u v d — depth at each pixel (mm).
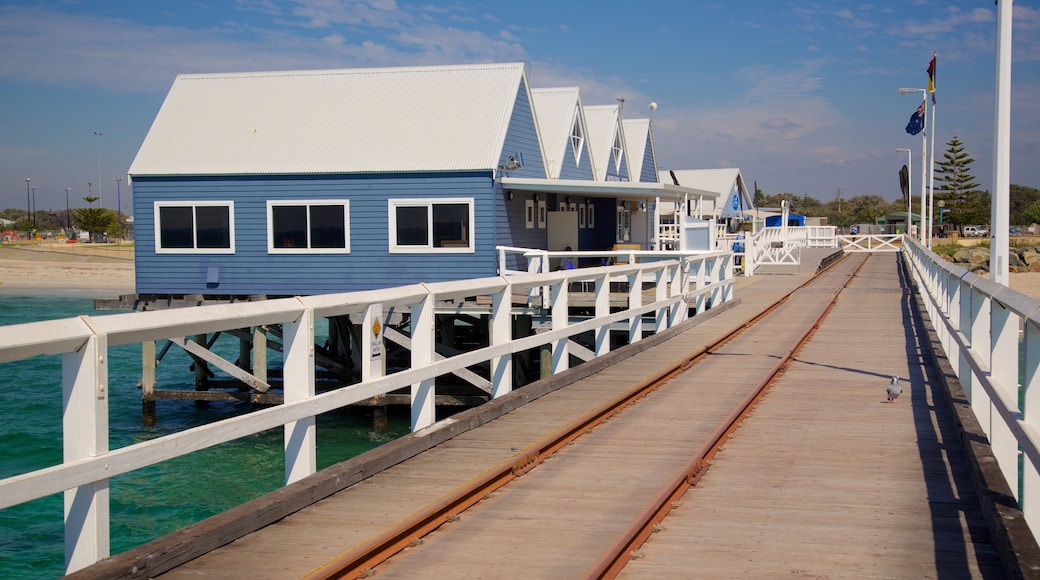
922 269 24938
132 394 22609
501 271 20406
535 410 9906
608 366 13141
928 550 5535
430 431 8141
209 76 25781
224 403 21453
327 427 18234
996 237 10469
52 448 16594
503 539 5766
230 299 22922
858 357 14438
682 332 17469
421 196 22078
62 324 4453
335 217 22500
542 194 25406
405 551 5543
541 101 28656
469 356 9109
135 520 12000
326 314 6734
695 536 5836
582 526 6023
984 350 8406
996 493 6012
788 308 23234
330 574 4895
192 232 23125
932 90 35844
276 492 6164
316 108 24297
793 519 6195
